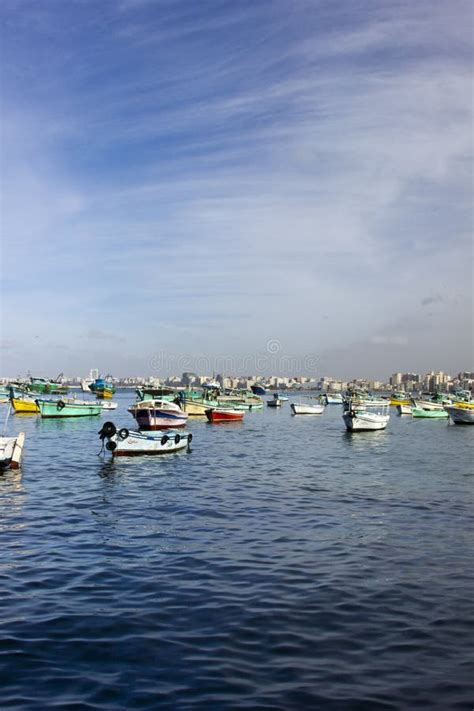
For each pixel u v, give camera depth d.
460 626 12.63
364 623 12.74
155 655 11.14
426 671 10.61
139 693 9.73
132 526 21.25
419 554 17.94
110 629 12.30
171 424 61.03
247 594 14.45
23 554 17.62
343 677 10.35
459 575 16.00
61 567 16.42
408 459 42.16
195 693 9.74
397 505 25.30
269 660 10.98
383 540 19.55
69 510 23.84
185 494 27.52
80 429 63.12
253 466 37.47
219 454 43.53
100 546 18.59
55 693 9.71
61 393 125.31
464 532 20.66
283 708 9.30
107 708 9.26
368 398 126.94
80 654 11.15
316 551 18.20
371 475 34.16
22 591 14.52
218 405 89.25
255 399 123.19
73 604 13.70
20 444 33.97
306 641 11.82
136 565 16.66
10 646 11.45
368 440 57.50
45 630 12.22
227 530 20.75
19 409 88.19
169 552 18.00
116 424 70.81
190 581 15.38
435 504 25.55
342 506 25.03
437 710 9.30
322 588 14.92
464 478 33.22
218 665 10.75
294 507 24.75
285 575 15.91
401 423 86.19
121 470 34.81
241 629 12.37
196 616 13.05
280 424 78.62
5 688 9.87
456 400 116.25
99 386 134.25
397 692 9.85
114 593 14.45
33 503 25.12
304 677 10.34
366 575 15.95
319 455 44.19
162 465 37.12
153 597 14.20
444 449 49.34
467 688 10.01
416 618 13.04
